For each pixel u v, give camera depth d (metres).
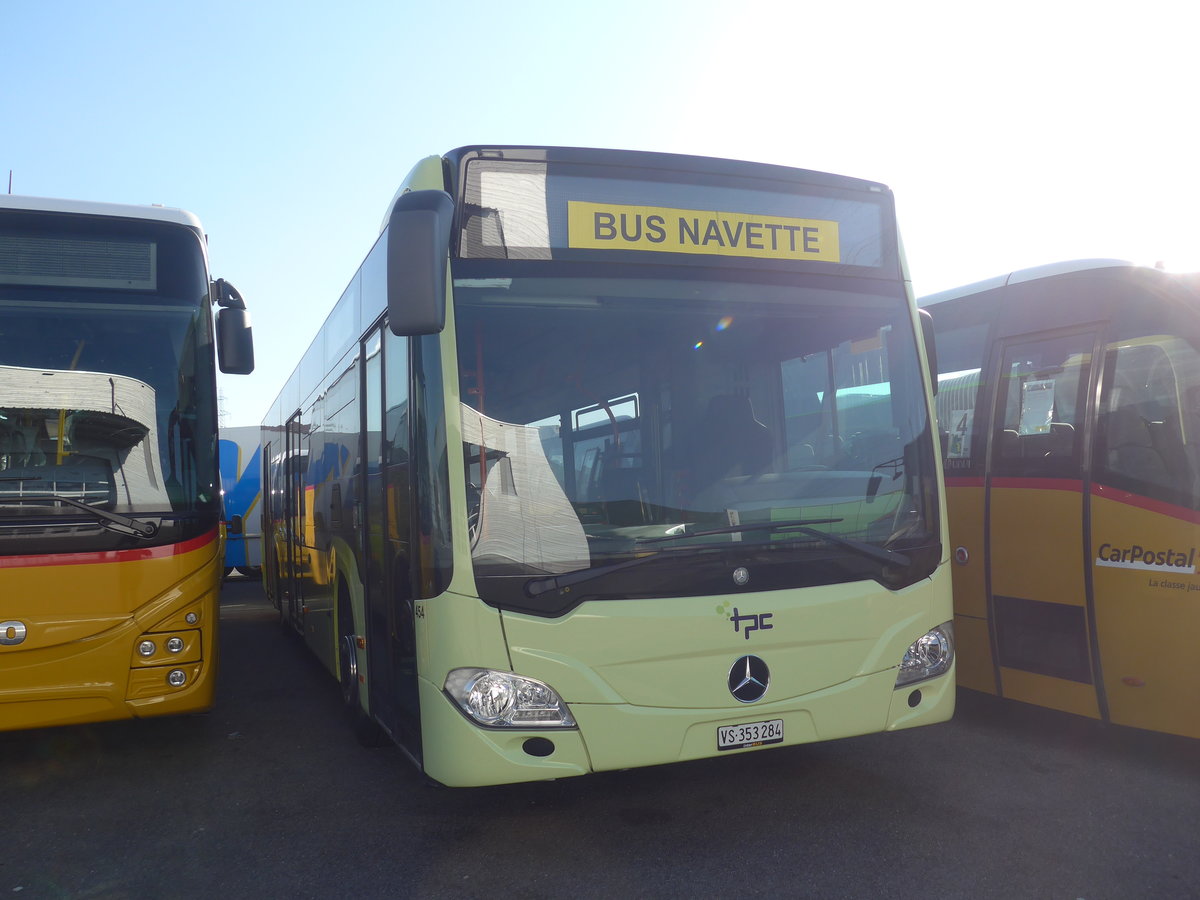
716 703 4.25
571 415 4.32
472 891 4.04
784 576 4.44
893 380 5.00
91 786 5.65
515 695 4.05
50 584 5.44
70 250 5.88
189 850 4.60
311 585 8.28
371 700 5.57
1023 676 6.00
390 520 4.99
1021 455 6.04
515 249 4.47
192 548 5.78
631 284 4.61
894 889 3.92
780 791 5.12
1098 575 5.53
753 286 4.81
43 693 5.41
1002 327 6.38
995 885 3.93
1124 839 4.38
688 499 4.41
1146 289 5.49
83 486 5.61
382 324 5.27
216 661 6.00
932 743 5.96
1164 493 5.23
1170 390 5.26
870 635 4.57
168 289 6.02
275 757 6.17
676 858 4.30
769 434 4.64
